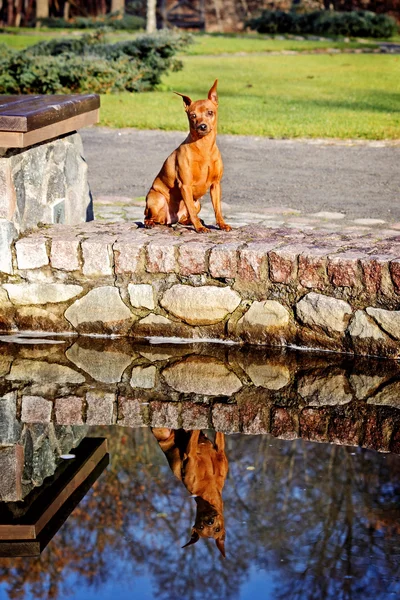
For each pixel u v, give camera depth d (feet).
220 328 18.37
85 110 21.21
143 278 18.40
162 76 61.98
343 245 18.06
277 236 18.99
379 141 36.76
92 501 11.93
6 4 114.01
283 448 13.51
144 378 16.62
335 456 13.19
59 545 10.80
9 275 18.89
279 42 88.74
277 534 10.82
